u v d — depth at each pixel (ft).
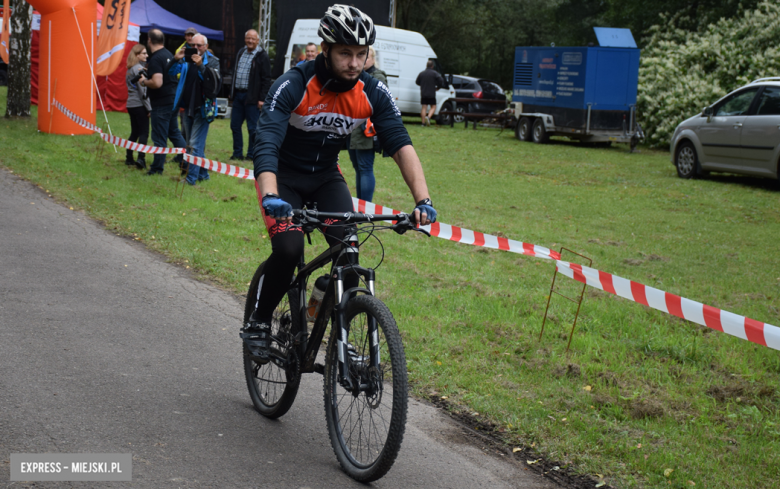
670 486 10.67
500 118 74.95
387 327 9.78
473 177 44.47
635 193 41.70
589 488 10.61
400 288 20.01
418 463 11.01
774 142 42.47
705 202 39.29
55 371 13.05
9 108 52.31
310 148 11.51
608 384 14.53
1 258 19.93
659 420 12.92
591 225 31.89
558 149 63.05
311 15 76.54
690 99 65.21
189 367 14.05
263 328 12.01
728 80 67.87
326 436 11.78
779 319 19.17
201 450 10.76
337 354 10.69
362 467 10.23
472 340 16.34
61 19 44.32
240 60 40.57
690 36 80.23
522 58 70.13
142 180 32.35
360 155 26.86
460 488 10.36
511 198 37.65
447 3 144.56
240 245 23.48
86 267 19.97
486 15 148.97
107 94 65.05
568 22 142.10
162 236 23.76
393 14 80.18
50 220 24.63
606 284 15.56
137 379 13.14
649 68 73.41
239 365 14.51
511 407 13.06
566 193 40.42
